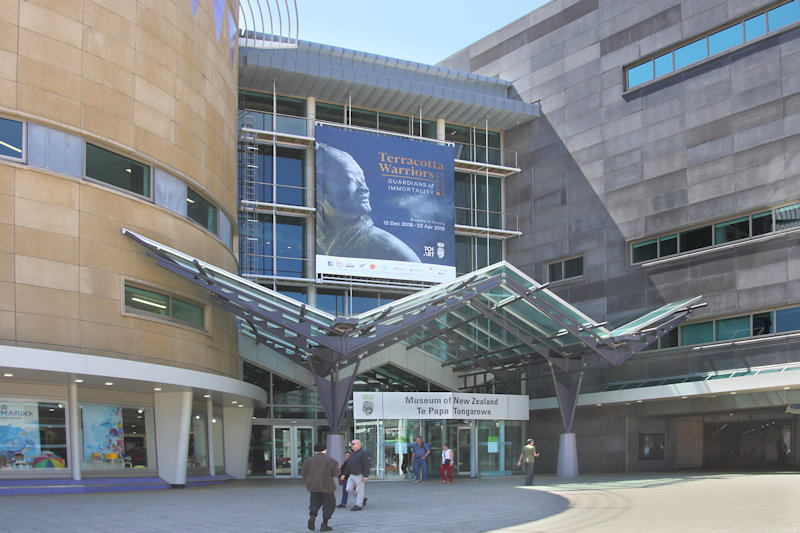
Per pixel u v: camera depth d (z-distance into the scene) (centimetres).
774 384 2780
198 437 2612
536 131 4138
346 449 3494
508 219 4244
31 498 1800
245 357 3372
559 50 4044
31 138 1894
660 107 3481
